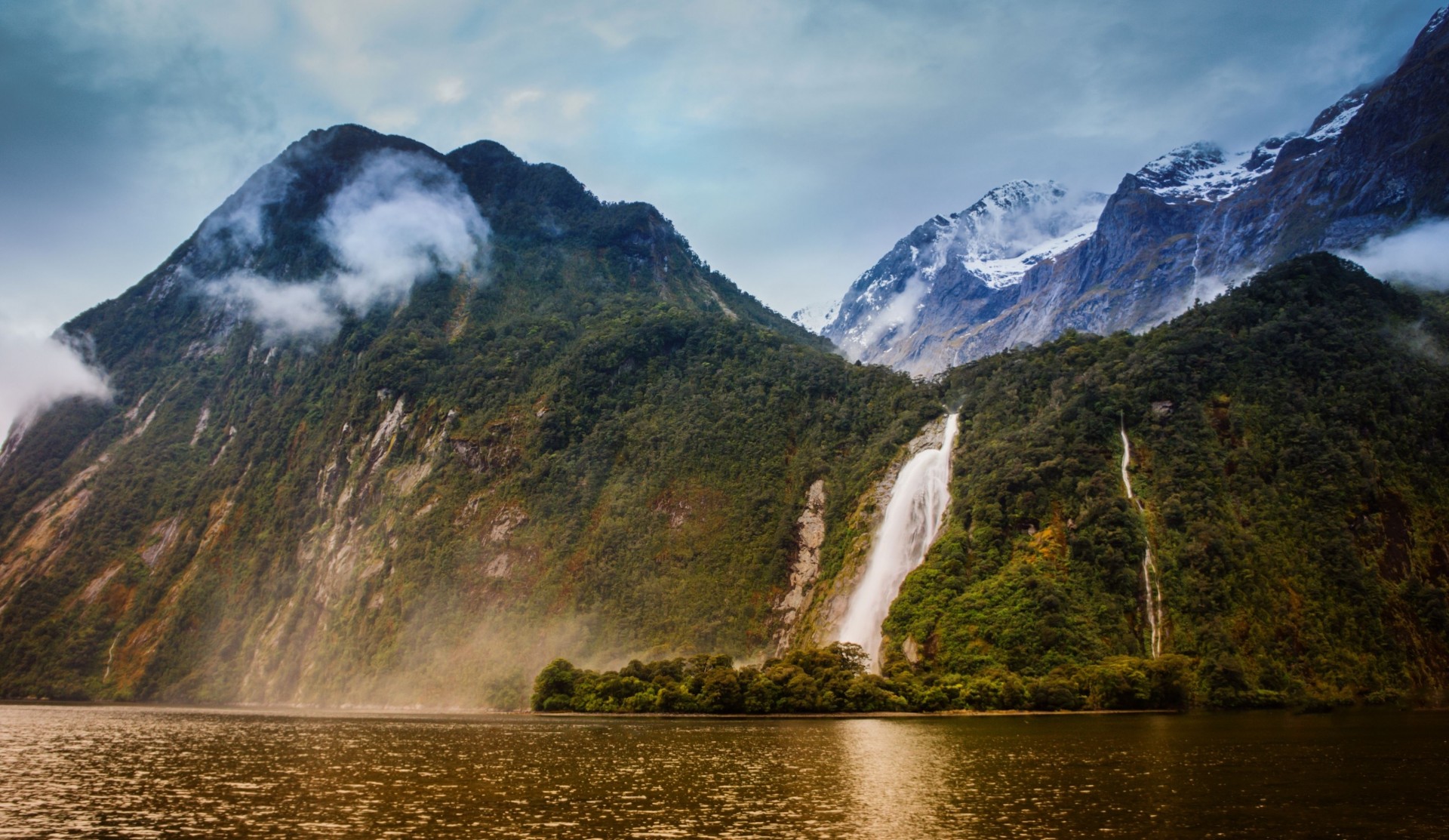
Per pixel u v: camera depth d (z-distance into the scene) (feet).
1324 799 230.27
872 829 209.97
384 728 447.42
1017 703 439.63
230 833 213.66
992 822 214.28
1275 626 470.39
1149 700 437.99
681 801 243.40
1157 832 202.18
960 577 499.92
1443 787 243.40
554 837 206.28
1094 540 493.77
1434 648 477.36
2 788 270.67
